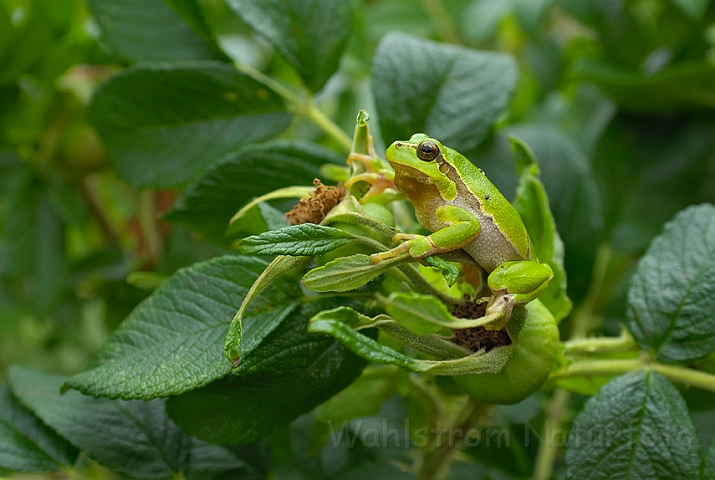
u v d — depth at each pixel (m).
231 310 0.40
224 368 0.39
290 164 0.45
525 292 0.39
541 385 0.40
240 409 0.41
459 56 0.47
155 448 0.43
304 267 0.41
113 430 0.43
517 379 0.40
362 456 0.47
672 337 0.42
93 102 0.46
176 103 0.46
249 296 0.39
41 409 0.43
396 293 0.38
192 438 0.43
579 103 0.63
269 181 0.45
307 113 0.47
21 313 0.55
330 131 0.47
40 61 0.52
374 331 0.41
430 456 0.44
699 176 0.52
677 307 0.42
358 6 0.62
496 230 0.40
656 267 0.43
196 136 0.47
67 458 0.43
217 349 0.40
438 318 0.38
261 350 0.40
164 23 0.48
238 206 0.45
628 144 0.53
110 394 0.39
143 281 0.50
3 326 0.54
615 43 0.59
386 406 0.48
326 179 0.45
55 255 0.52
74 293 0.56
